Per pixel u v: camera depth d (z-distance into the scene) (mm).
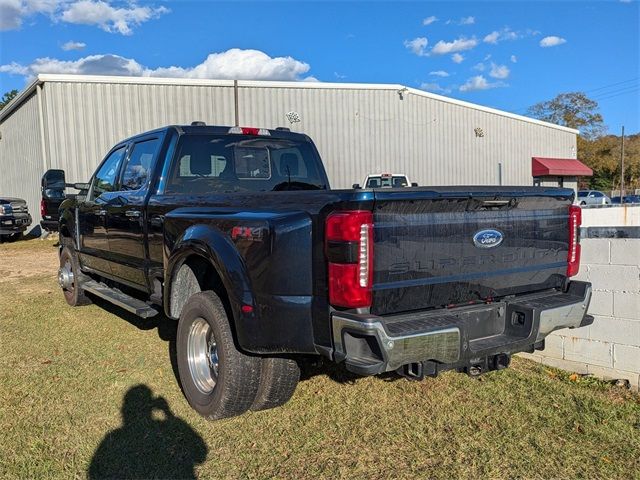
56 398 4102
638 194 60875
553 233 3641
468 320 3182
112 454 3289
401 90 23312
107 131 17562
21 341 5605
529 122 29391
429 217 2979
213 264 3498
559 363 4652
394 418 3740
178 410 3891
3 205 16688
